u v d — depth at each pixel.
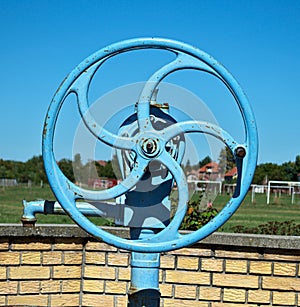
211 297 3.98
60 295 3.98
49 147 2.61
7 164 68.44
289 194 40.69
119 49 2.62
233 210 2.62
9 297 3.88
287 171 68.94
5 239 3.87
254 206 30.61
